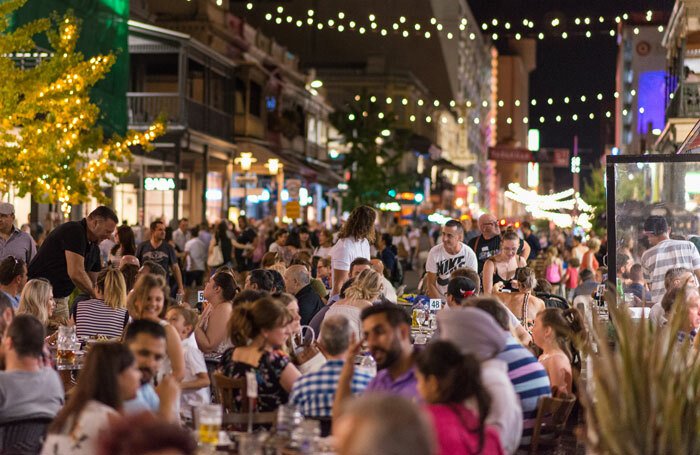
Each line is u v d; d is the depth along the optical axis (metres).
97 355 5.42
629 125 81.94
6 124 19.77
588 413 5.39
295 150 53.72
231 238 25.28
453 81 100.81
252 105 47.22
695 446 5.14
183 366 7.62
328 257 18.19
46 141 20.27
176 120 36.53
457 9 100.31
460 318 5.82
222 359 7.32
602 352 5.35
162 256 16.83
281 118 50.72
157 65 41.03
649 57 76.19
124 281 10.80
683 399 5.13
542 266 23.72
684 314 5.38
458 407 5.20
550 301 12.98
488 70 149.38
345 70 85.94
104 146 23.05
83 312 10.69
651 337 5.34
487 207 145.00
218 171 43.84
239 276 15.29
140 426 3.58
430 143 86.25
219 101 42.56
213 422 5.69
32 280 9.67
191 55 37.03
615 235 9.67
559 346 7.80
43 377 6.50
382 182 60.94
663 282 9.55
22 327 6.46
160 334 6.28
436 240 38.41
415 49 98.75
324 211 60.50
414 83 87.31
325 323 7.01
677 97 30.89
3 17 19.52
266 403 7.14
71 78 20.25
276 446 5.78
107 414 5.26
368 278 9.75
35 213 26.14
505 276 12.58
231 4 90.19
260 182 47.56
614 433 5.11
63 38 20.61
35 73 20.03
